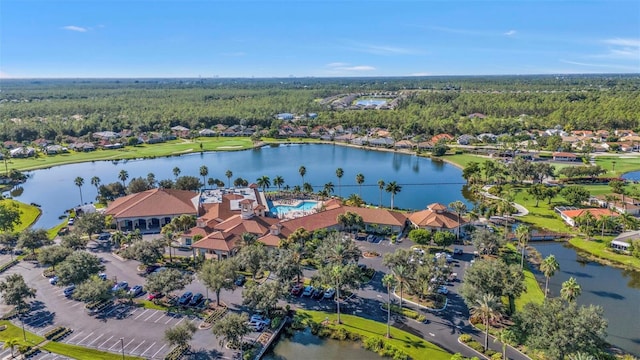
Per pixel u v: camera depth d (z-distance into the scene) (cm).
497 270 10519
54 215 19738
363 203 19562
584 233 16150
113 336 9681
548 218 18088
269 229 15338
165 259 14025
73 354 9000
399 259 11644
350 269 10769
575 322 8275
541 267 11381
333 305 11131
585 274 13075
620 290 12062
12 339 9394
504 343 8681
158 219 17462
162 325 10150
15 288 10231
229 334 8881
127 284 12125
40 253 12988
